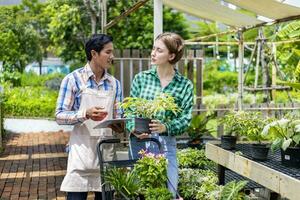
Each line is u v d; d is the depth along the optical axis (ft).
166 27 60.03
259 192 13.71
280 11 14.20
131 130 10.01
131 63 23.93
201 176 13.44
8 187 18.88
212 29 57.82
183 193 12.66
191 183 12.96
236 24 20.07
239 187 11.18
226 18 19.19
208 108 23.39
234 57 57.47
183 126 10.14
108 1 45.32
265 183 9.78
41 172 21.84
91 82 10.51
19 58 64.08
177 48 10.30
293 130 10.12
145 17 50.93
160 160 9.75
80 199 10.57
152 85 10.56
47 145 30.45
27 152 27.71
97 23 45.14
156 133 10.17
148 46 51.19
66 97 10.34
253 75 42.91
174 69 10.63
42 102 47.93
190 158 15.79
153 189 9.48
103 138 10.52
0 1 80.23
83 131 10.48
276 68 26.23
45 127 40.11
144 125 9.66
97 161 10.49
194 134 20.67
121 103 10.03
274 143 10.28
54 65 79.30
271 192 12.55
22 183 19.57
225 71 59.41
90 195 16.81
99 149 9.93
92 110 9.89
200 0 16.83
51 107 47.01
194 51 25.08
